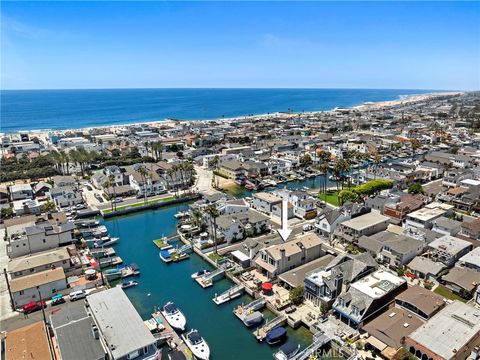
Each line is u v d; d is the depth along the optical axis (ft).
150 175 398.01
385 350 143.54
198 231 283.79
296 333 168.25
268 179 442.50
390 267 218.59
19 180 426.51
